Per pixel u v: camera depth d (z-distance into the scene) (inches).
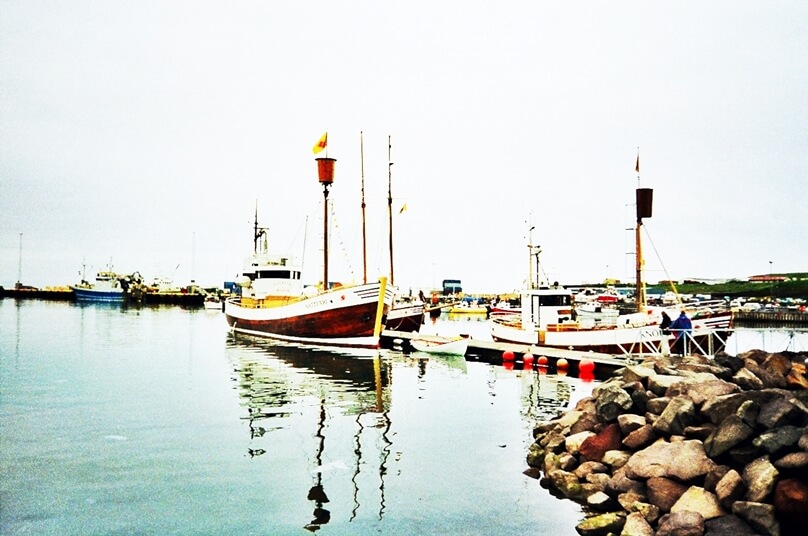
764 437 435.2
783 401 456.8
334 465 613.0
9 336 2065.7
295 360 1503.4
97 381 1130.0
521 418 838.5
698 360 759.7
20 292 6628.9
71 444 684.7
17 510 491.8
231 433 740.0
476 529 457.7
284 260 2373.3
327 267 1968.5
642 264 1520.7
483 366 1432.1
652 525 427.8
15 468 597.6
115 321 3031.5
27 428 758.5
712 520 405.4
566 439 602.9
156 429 757.9
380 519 477.1
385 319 2089.1
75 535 445.7
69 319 3095.5
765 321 3112.7
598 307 3243.1
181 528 459.2
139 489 540.7
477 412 878.4
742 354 748.6
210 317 3779.5
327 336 1790.1
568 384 1145.4
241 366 1370.6
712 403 507.2
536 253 1743.4
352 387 1098.1
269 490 539.8
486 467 608.4
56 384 1092.5
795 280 5285.4
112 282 5787.4
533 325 1571.1
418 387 1106.7
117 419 811.4
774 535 379.6
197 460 627.2
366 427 778.2
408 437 727.7
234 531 454.6
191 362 1430.9
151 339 2020.2
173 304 5664.4
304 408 898.1
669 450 486.3
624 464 521.3
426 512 490.6
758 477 409.7
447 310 4697.3
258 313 2082.9
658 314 1325.0
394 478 574.6
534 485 553.6
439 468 605.0
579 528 449.7
